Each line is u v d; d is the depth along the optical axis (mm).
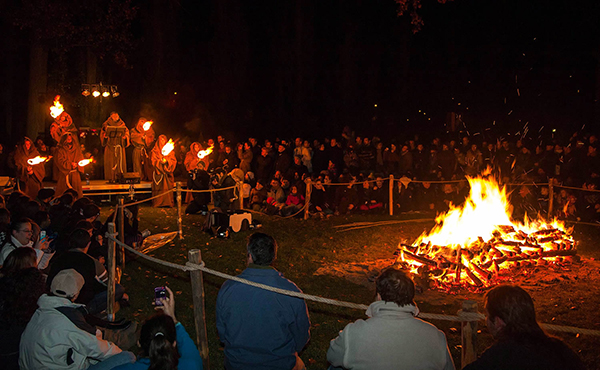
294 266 9250
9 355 3984
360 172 15875
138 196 17344
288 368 3777
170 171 15977
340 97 25922
